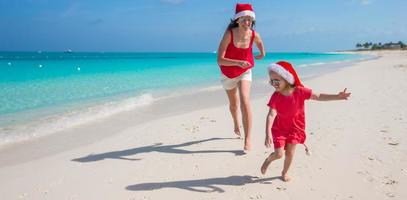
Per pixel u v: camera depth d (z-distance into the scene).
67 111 8.68
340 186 4.04
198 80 16.89
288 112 4.07
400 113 7.34
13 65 32.78
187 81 16.42
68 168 4.87
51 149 5.70
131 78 18.17
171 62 41.50
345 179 4.21
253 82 15.19
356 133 6.02
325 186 4.06
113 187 4.23
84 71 23.92
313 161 4.81
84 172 4.71
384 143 5.43
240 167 4.77
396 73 17.72
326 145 5.45
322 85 13.30
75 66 31.28
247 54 5.48
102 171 4.74
